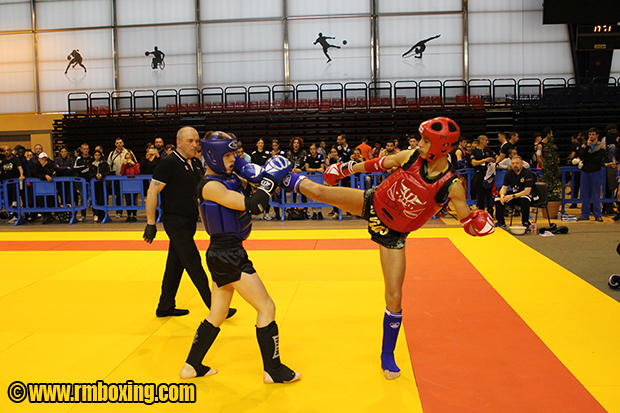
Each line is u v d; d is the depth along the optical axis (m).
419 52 23.56
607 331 4.43
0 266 7.42
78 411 3.25
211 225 3.45
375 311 5.14
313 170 11.39
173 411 3.23
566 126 20.92
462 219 3.48
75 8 24.69
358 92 23.72
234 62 24.27
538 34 23.23
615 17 21.30
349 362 3.93
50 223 12.06
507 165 11.19
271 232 9.98
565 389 3.41
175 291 5.16
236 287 3.51
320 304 5.40
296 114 21.81
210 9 24.22
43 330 4.76
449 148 3.24
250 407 3.27
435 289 5.80
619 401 3.24
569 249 7.69
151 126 22.38
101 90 24.88
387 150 11.41
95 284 6.41
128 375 3.78
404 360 3.94
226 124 21.92
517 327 4.57
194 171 4.92
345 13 23.72
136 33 24.55
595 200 10.41
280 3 23.94
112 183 11.77
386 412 3.17
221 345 4.33
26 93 25.19
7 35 25.05
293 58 24.08
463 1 23.30
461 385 3.51
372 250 8.09
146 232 4.84
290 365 3.89
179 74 24.50
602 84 21.78
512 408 3.19
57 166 13.05
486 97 22.58
